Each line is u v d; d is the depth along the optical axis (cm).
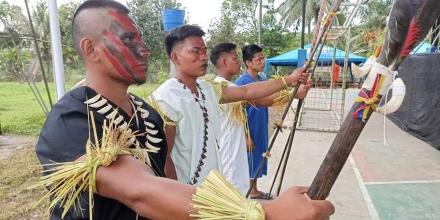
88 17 118
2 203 441
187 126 205
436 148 631
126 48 118
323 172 103
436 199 415
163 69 2111
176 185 88
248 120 369
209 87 236
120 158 96
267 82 252
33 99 1672
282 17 2525
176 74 222
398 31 94
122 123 115
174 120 201
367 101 100
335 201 413
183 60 215
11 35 580
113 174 92
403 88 99
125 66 119
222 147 324
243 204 83
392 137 724
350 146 103
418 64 715
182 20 396
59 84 334
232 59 350
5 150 754
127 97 130
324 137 744
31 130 966
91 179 92
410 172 508
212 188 87
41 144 105
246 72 384
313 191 104
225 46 350
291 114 998
